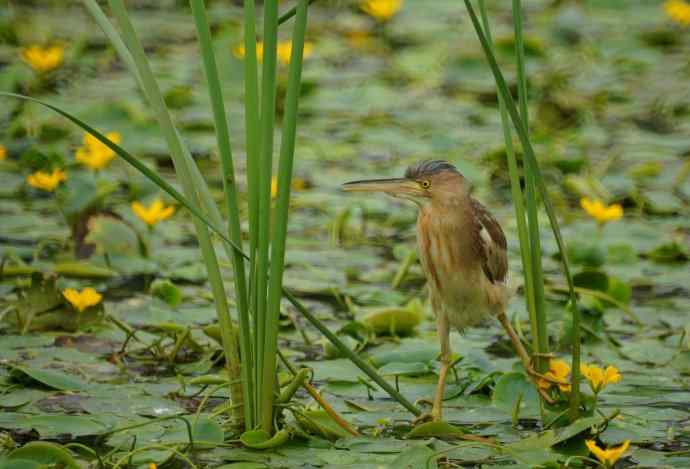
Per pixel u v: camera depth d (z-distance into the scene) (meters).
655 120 18.61
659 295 12.18
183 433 8.29
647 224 14.41
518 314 11.73
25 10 23.17
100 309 10.73
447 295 9.17
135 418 8.67
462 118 18.48
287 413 8.79
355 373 9.88
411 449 7.72
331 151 16.66
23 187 15.04
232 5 24.77
